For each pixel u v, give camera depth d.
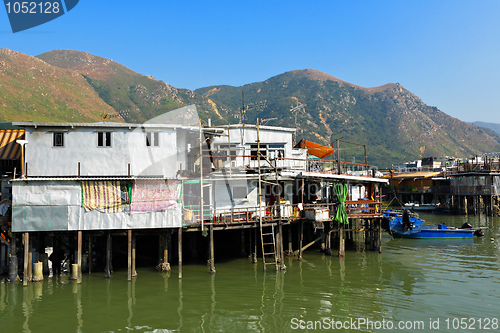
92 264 24.56
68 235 21.55
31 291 19.64
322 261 27.28
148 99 162.50
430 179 73.56
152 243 28.38
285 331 15.33
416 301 18.80
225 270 24.36
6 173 25.45
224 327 15.71
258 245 29.95
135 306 17.84
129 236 21.48
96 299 18.67
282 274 23.58
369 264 26.52
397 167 111.88
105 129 24.30
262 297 19.30
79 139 24.03
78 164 23.22
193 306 17.95
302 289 20.62
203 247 29.55
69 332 15.08
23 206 20.39
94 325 15.75
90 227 21.03
